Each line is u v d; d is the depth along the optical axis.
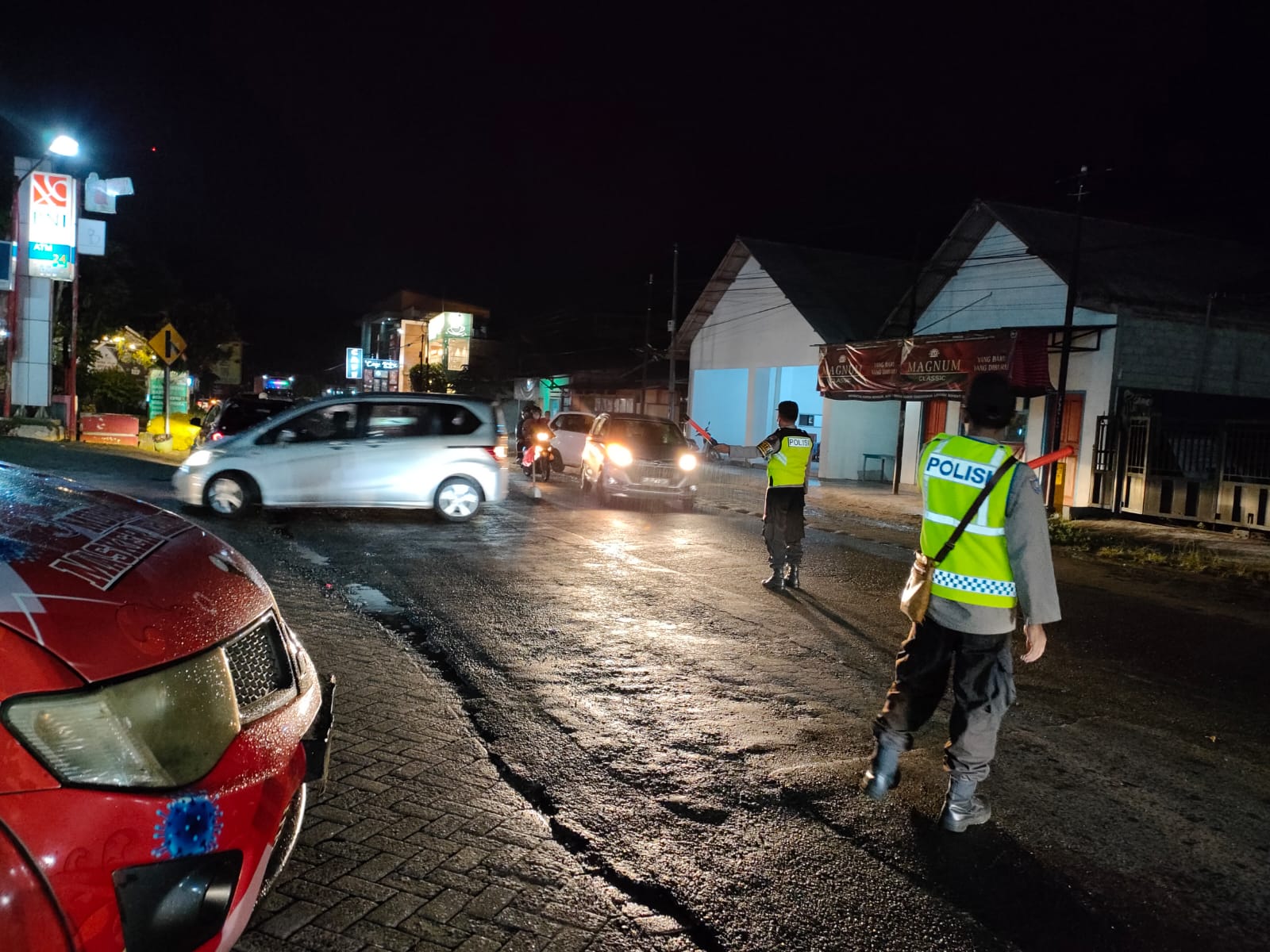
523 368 53.69
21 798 1.88
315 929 2.99
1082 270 19.34
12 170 24.02
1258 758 5.05
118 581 2.34
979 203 20.94
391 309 67.81
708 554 10.80
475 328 61.72
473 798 4.04
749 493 20.48
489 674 5.82
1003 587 3.74
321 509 12.85
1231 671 6.95
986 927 3.22
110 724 2.04
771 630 7.25
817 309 27.42
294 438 11.84
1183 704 6.01
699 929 3.14
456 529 11.73
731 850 3.69
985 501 3.72
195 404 45.56
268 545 9.89
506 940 3.00
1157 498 16.78
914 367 20.78
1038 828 3.99
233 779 2.27
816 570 10.27
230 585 2.71
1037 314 20.34
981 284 21.81
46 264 23.00
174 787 2.12
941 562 3.83
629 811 4.00
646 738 4.86
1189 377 18.98
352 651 6.13
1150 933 3.23
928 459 3.94
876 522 16.75
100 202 24.23
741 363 30.75
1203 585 11.37
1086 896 3.46
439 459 12.17
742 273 30.67
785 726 5.11
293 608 7.14
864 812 4.06
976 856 3.71
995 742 3.83
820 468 26.16
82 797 1.94
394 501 12.09
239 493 11.60
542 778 4.29
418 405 12.30
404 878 3.33
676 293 31.77
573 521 13.07
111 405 36.88
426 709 5.12
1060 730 5.32
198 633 2.37
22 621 2.04
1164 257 21.73
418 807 3.92
